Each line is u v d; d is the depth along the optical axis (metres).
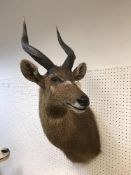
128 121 1.21
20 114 2.12
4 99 2.39
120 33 1.26
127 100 1.21
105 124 1.33
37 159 1.92
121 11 1.26
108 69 1.31
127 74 1.21
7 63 2.31
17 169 2.22
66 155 1.55
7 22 2.28
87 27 1.45
